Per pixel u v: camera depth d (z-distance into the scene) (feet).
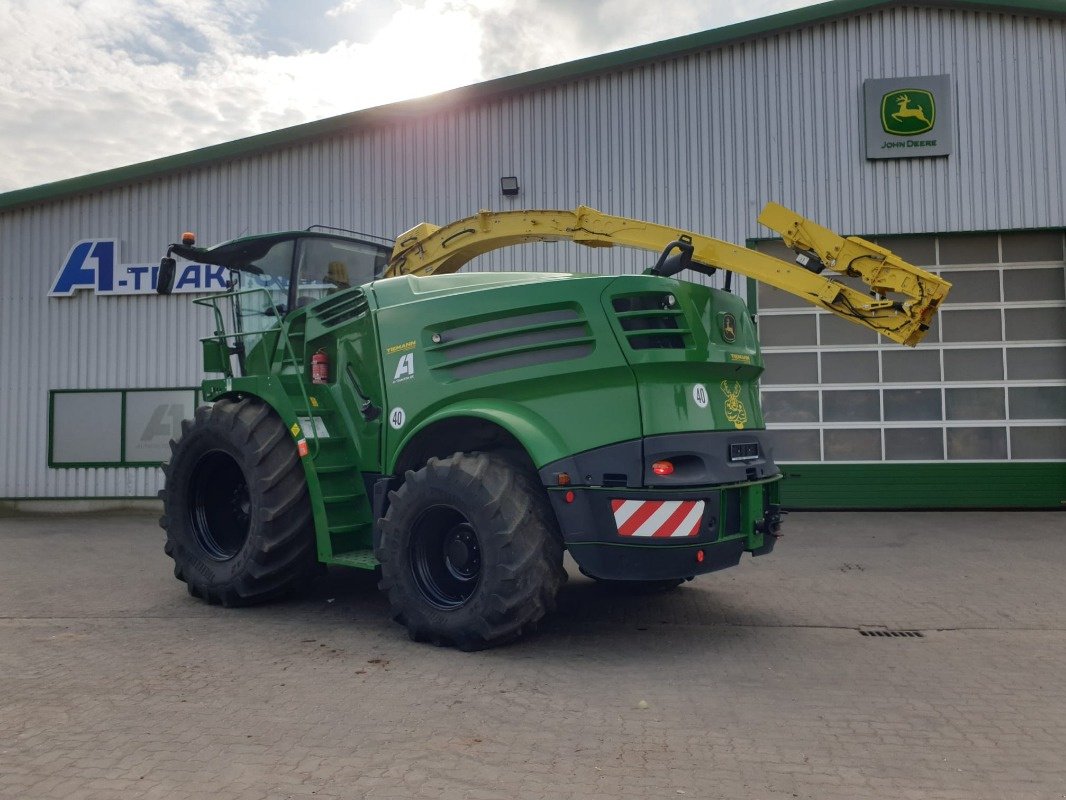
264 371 22.16
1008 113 38.22
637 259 39.22
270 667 15.38
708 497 16.12
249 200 43.14
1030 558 27.09
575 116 40.60
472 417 17.31
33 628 18.56
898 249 39.22
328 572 25.13
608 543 15.64
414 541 17.07
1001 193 38.19
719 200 39.58
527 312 16.92
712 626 18.62
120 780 10.41
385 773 10.62
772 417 39.93
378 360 18.89
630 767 10.87
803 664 15.70
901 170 38.68
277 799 9.87
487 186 41.19
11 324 44.62
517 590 15.75
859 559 27.09
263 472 19.51
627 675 14.94
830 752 11.44
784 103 39.32
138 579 24.79
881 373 39.50
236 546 21.57
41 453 44.06
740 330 18.69
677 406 16.19
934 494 38.99
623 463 15.65
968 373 39.04
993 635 17.87
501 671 15.12
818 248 18.69
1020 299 38.86
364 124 41.96
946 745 11.71
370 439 19.34
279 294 22.08
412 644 17.06
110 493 43.57
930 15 38.63
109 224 44.19
